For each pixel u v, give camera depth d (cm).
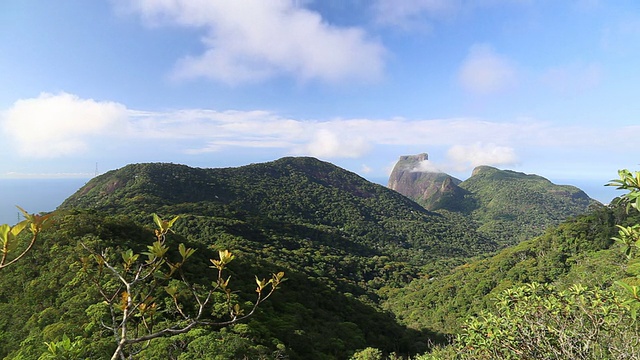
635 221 4425
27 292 2136
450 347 837
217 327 1975
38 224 164
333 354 2578
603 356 491
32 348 1609
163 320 1684
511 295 602
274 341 2153
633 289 311
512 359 541
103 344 1530
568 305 537
